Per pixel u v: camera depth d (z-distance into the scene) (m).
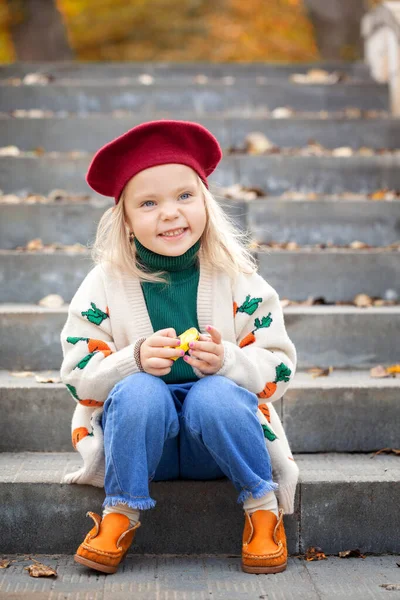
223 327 2.20
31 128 4.41
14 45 10.45
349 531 2.26
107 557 2.02
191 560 2.18
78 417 2.25
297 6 10.89
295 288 3.38
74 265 3.33
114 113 5.02
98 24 10.77
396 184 4.19
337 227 3.75
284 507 2.18
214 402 1.98
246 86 5.16
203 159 2.19
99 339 2.16
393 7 5.46
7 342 2.96
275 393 2.16
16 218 3.65
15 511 2.22
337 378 2.81
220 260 2.20
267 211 3.72
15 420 2.57
